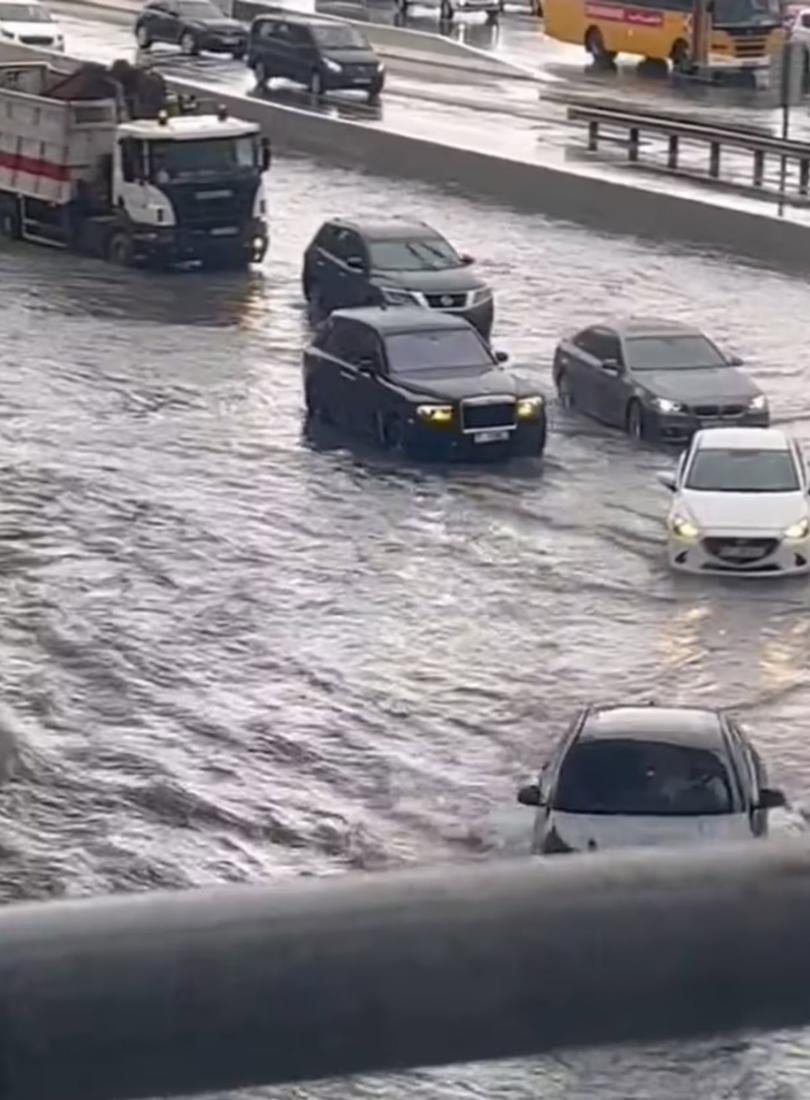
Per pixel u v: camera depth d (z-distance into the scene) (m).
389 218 45.88
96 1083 1.53
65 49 65.25
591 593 23.52
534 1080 12.10
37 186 43.53
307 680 20.75
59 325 37.25
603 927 1.55
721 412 29.52
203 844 16.94
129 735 19.23
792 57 47.25
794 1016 1.55
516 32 73.81
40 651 21.44
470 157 48.88
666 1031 1.56
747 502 24.53
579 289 39.75
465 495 27.36
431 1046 1.54
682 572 24.03
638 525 26.00
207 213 41.41
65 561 24.45
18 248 44.00
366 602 23.16
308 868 16.50
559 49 69.25
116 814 17.47
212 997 1.53
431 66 64.25
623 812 15.59
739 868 1.57
